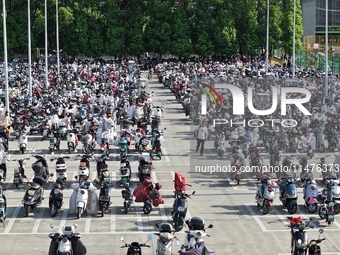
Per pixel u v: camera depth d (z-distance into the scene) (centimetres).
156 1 14612
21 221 3862
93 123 6084
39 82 10356
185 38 14625
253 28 14662
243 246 3478
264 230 3738
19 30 14650
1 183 4244
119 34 14588
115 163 5356
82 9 14662
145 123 6481
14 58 15475
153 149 5653
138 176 4797
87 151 5481
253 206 4203
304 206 4178
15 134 6425
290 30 14562
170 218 3931
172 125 7362
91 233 3662
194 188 4631
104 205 3934
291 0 14625
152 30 14600
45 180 4622
